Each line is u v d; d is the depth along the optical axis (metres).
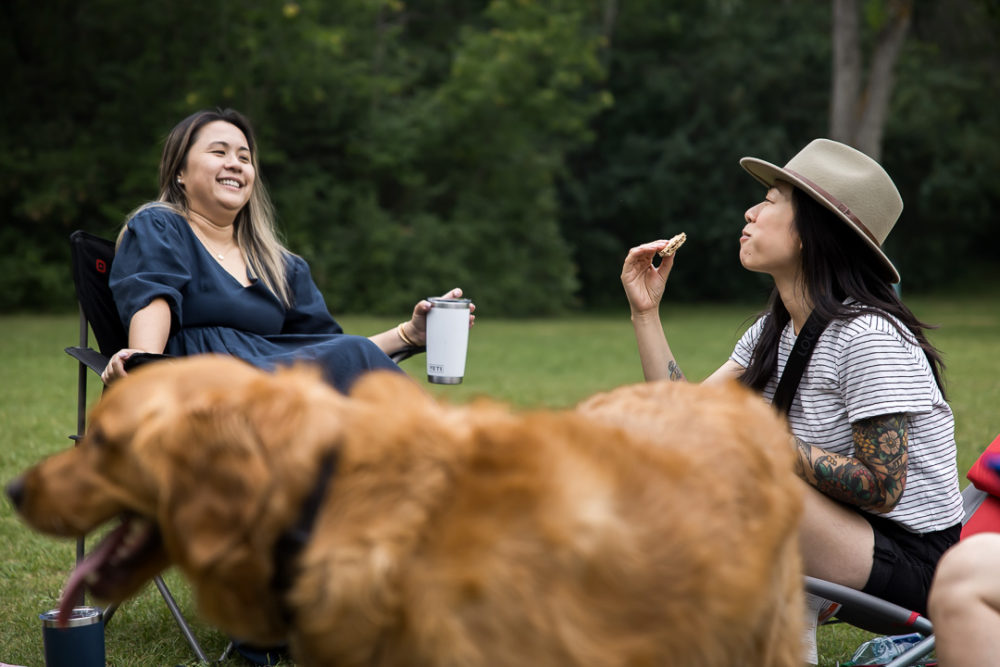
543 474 1.47
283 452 1.42
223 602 1.48
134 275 3.11
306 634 1.43
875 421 2.54
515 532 1.42
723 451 1.74
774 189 2.86
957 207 30.56
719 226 27.80
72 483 1.54
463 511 1.42
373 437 1.46
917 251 30.92
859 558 2.57
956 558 1.96
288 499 1.42
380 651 1.41
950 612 1.94
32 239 19.58
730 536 1.62
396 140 21.39
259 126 20.22
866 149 20.55
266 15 19.86
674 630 1.51
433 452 1.45
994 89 30.44
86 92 20.48
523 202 23.17
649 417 1.83
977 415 7.59
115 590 1.60
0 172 19.05
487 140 22.50
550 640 1.40
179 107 19.61
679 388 1.98
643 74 28.58
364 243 21.11
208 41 20.31
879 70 20.33
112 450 1.51
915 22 28.02
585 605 1.43
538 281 23.38
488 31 25.47
